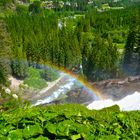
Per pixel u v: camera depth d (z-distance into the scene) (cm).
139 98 8181
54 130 541
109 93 9425
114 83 10006
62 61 11338
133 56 10112
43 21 17162
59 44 11425
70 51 11231
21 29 14700
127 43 10188
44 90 10488
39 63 11312
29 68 11231
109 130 600
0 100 6438
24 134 537
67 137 541
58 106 2155
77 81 10900
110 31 16338
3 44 6694
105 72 10525
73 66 11288
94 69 10706
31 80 10556
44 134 544
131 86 9469
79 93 10294
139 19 10375
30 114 611
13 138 535
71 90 10512
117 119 673
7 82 7138
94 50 10756
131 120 682
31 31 14625
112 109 2566
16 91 9112
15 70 10250
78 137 542
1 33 6681
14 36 12788
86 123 603
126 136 595
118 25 16825
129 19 16825
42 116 600
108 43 10812
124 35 15588
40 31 15100
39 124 567
